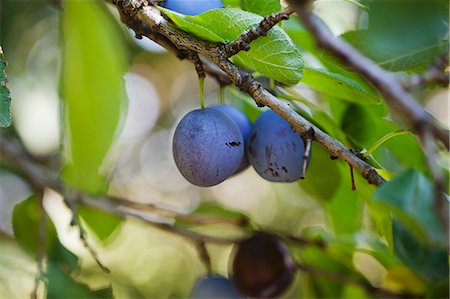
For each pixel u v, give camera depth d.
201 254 0.70
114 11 0.75
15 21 0.84
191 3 0.55
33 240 0.71
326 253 0.70
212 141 0.56
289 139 0.58
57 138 0.83
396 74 0.59
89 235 0.75
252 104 0.62
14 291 0.77
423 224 0.47
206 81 1.16
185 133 0.56
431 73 0.57
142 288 1.02
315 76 0.57
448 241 0.46
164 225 0.70
